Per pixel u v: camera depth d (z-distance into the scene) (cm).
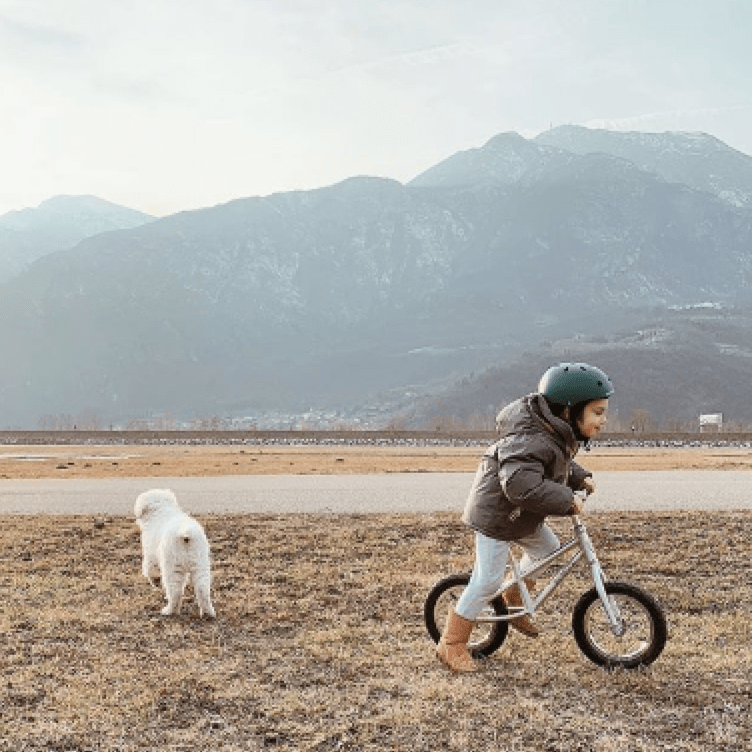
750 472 2306
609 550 1004
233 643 646
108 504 1511
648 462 2983
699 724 480
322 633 664
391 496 1622
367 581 852
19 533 1140
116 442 6159
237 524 1206
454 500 1545
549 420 541
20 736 468
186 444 5953
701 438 6275
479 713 496
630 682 548
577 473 581
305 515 1306
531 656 607
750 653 611
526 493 532
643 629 581
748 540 1064
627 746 449
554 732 469
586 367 559
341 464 2856
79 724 484
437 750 449
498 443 561
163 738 465
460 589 630
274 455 3912
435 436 6438
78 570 911
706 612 742
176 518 775
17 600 779
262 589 823
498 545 568
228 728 478
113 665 589
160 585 838
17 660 600
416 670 578
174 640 655
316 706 507
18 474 2328
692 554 981
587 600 579
